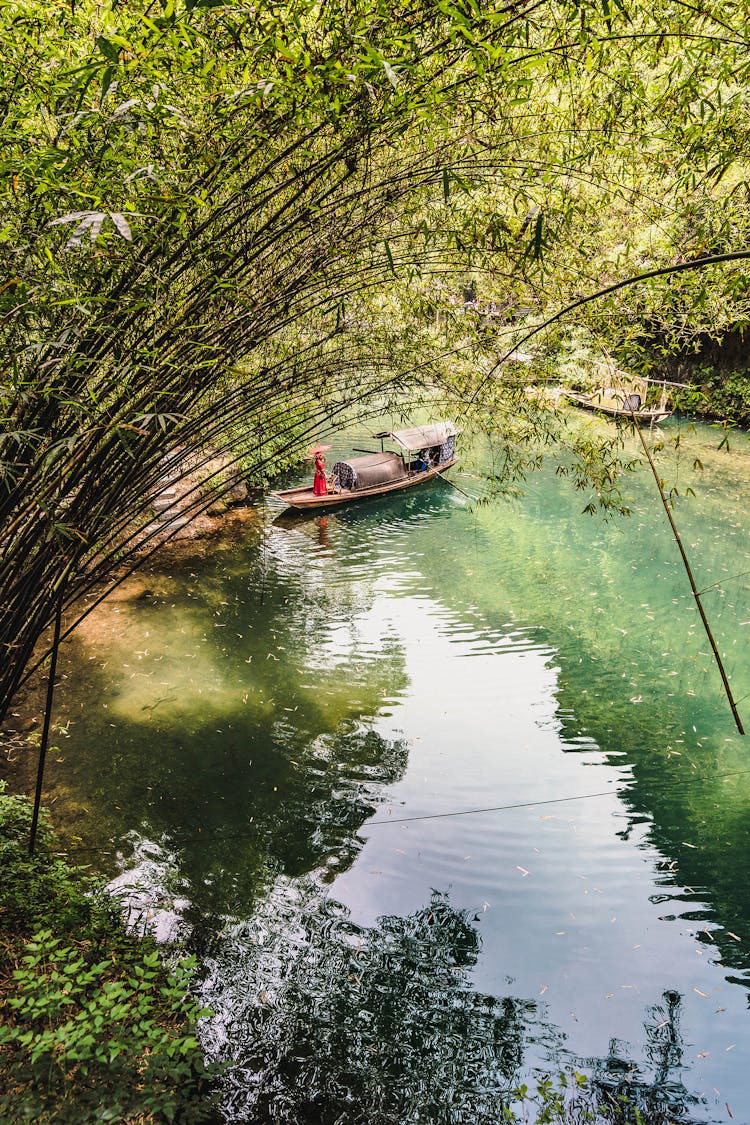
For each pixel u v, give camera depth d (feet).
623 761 22.95
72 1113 9.75
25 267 7.54
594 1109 12.36
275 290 13.10
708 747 23.73
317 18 7.80
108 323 8.91
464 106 10.77
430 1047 13.41
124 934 14.34
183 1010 11.77
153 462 14.24
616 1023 14.17
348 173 10.47
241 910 16.38
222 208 9.11
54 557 12.91
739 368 55.11
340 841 18.95
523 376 15.92
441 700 26.12
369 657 29.01
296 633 30.58
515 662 28.99
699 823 20.17
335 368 19.17
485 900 17.25
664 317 13.70
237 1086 12.19
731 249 11.61
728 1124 12.02
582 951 15.89
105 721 22.94
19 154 7.37
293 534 42.42
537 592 35.40
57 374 9.82
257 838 18.76
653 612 33.12
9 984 11.73
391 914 16.69
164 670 26.40
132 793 19.80
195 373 12.09
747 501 45.57
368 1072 12.83
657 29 9.77
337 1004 14.23
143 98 7.52
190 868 17.46
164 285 9.36
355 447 58.75
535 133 11.31
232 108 7.78
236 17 7.19
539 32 10.59
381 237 13.30
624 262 13.71
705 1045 13.70
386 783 21.44
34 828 15.03
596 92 11.39
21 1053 10.43
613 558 39.27
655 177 12.96
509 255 13.57
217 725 23.44
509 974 15.23
